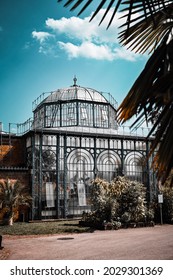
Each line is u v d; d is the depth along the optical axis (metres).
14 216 20.45
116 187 17.38
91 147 23.59
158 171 2.22
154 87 2.14
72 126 25.98
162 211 19.17
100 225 16.00
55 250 10.41
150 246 10.66
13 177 21.31
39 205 21.08
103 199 16.92
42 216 21.09
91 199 17.86
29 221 20.19
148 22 2.52
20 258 9.09
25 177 21.67
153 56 2.34
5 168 21.08
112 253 9.57
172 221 18.44
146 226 16.94
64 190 22.00
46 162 22.02
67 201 21.98
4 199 18.44
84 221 17.48
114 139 24.44
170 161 2.14
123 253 9.52
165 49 2.31
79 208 22.25
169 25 2.54
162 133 2.20
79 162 23.00
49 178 21.88
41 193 21.36
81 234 14.36
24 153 23.67
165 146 2.16
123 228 16.27
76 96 26.88
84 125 26.28
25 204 20.36
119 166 24.19
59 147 22.62
